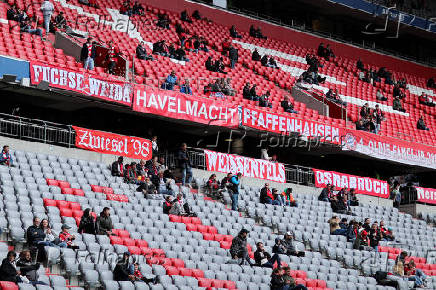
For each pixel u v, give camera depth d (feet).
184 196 105.19
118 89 111.75
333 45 199.31
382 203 138.41
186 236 92.68
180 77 136.98
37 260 72.79
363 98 174.40
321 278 95.71
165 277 78.38
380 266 106.83
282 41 188.55
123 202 93.04
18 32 122.62
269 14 200.34
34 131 105.19
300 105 149.79
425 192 144.97
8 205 80.79
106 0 157.28
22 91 109.19
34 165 94.02
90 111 124.98
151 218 92.99
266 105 138.82
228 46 163.94
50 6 128.67
